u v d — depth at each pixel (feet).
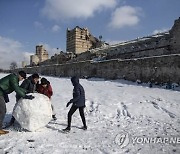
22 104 22.08
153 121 27.68
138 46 93.50
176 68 59.62
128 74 76.59
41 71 155.74
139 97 42.91
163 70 63.26
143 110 32.89
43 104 22.71
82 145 18.84
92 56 118.11
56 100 40.16
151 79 66.85
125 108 33.96
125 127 24.89
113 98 41.68
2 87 21.79
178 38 77.82
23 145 18.44
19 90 22.16
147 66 68.74
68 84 74.43
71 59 141.79
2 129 22.50
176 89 55.47
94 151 17.58
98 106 34.63
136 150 18.03
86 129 23.65
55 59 160.56
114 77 83.20
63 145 18.72
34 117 22.04
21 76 23.15
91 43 175.01
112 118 29.09
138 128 24.53
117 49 104.68
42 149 17.67
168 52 80.64
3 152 16.92
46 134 21.58
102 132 22.80
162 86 61.93
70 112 23.02
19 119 22.04
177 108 34.30
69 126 22.86
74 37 167.63
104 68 89.35
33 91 25.04
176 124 26.40
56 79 100.27
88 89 56.95
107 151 17.62
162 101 38.78
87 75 101.35
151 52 86.94
